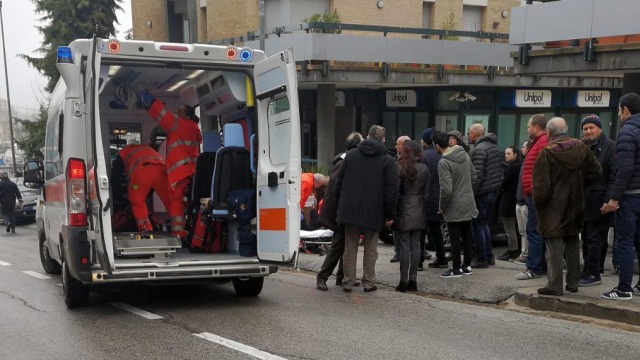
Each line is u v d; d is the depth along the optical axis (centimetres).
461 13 2002
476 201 806
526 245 848
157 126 988
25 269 984
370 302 692
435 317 620
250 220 707
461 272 766
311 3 1819
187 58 662
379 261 916
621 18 1014
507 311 641
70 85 626
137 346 525
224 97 775
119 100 867
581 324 579
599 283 670
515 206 883
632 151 583
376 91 1861
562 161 610
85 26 2555
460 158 743
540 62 1155
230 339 543
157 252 707
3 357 502
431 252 1001
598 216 656
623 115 605
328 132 1661
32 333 571
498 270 795
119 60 633
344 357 491
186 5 2483
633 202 592
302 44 1491
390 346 520
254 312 648
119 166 833
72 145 620
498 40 1702
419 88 1798
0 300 723
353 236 732
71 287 657
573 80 1773
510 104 1806
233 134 746
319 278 774
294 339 543
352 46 1510
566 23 1091
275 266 671
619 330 556
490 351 505
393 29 1568
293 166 640
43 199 889
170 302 703
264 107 693
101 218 587
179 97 942
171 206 795
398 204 729
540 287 682
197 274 636
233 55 684
